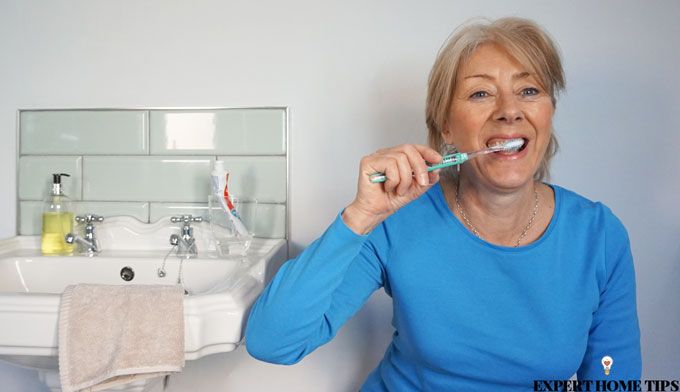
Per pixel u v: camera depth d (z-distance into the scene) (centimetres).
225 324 82
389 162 65
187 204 125
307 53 123
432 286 80
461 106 77
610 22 117
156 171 125
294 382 129
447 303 79
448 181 89
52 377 98
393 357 91
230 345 83
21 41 126
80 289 82
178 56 124
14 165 128
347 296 82
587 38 118
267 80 124
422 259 81
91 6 125
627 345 83
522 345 78
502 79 74
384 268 85
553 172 121
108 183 126
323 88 123
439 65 82
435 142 90
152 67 125
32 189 127
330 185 124
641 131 118
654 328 121
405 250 82
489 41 76
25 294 82
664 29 116
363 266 83
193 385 130
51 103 127
